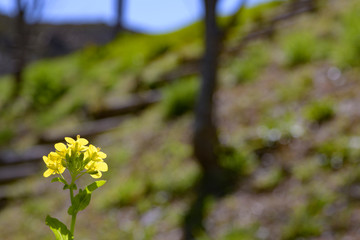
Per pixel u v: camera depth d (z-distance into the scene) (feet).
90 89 35.99
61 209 21.56
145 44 45.70
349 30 26.71
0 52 67.36
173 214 18.12
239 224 16.07
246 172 19.10
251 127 22.08
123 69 38.86
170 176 20.67
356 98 20.83
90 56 46.03
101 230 18.76
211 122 20.06
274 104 23.22
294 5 39.22
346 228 14.03
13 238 20.56
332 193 15.70
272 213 15.99
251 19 39.73
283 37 32.27
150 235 17.33
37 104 35.91
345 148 17.78
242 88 26.86
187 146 22.75
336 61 24.59
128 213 19.30
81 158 2.89
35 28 46.19
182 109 26.53
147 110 29.58
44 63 48.24
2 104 38.75
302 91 23.30
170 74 33.30
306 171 17.54
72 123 31.14
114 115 30.71
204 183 19.38
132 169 22.80
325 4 35.53
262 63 29.07
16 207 23.47
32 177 26.25
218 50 20.57
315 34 29.96
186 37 44.80
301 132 20.06
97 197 21.43
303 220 15.01
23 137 31.99
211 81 20.18
